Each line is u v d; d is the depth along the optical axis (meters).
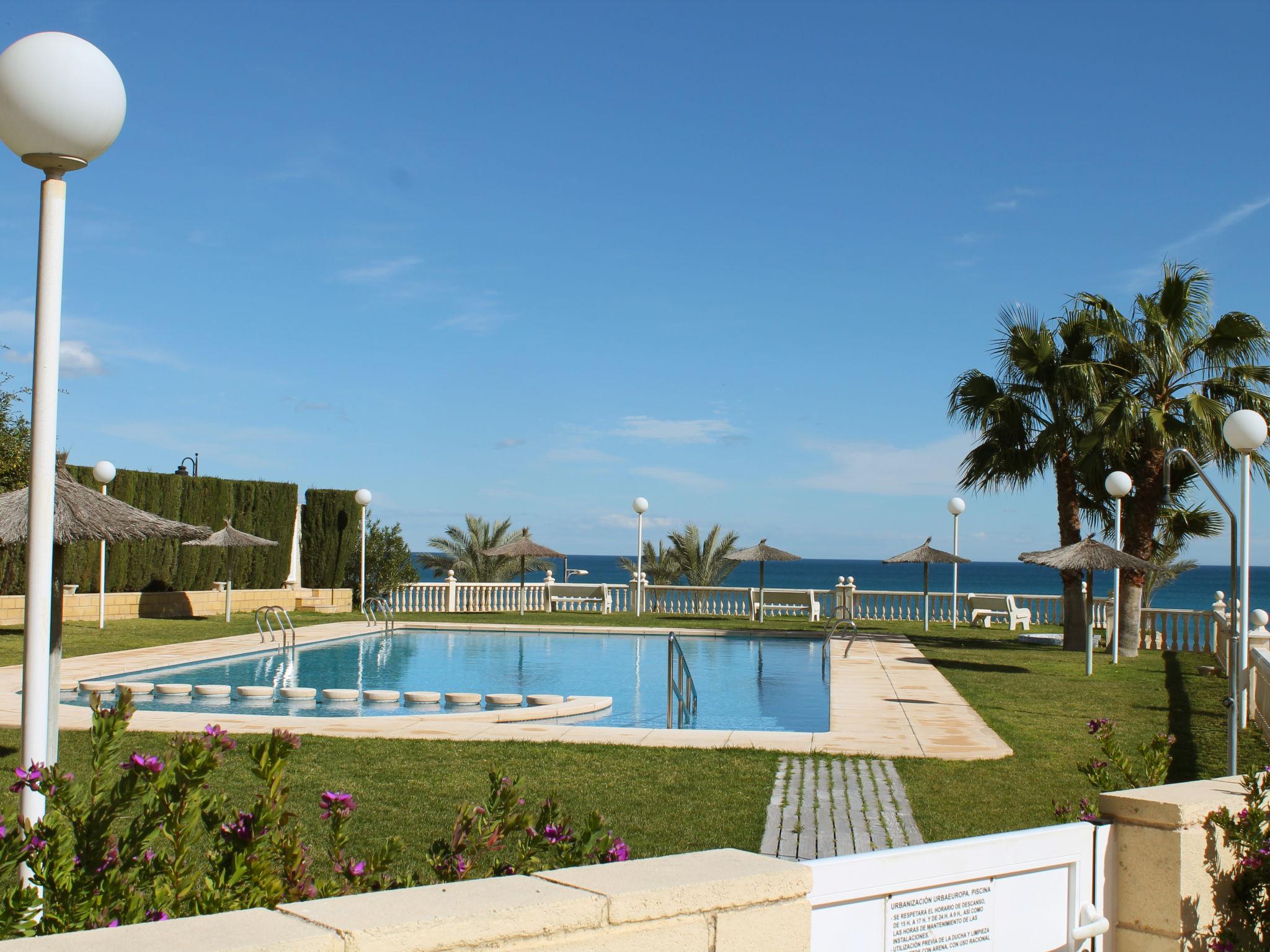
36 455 4.38
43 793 3.48
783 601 29.22
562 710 13.09
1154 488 20.55
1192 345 20.50
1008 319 22.62
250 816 3.62
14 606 22.41
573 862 3.86
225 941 2.32
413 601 31.23
